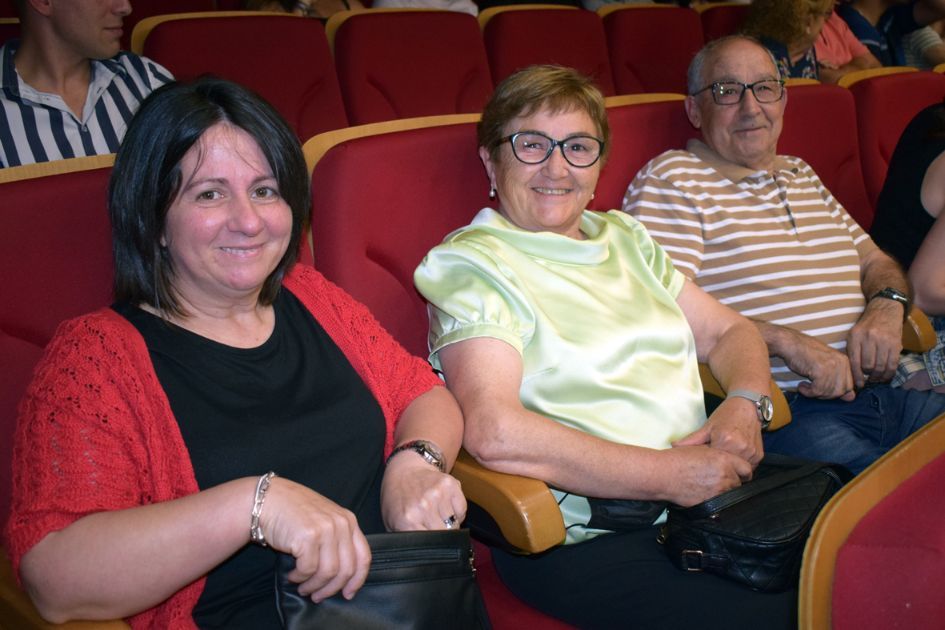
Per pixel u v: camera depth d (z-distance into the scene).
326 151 1.53
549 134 1.55
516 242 1.56
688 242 1.94
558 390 1.46
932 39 4.76
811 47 3.45
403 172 1.55
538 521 1.18
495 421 1.29
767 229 2.01
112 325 1.07
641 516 1.41
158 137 1.07
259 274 1.13
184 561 0.93
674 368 1.59
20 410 1.00
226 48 2.39
